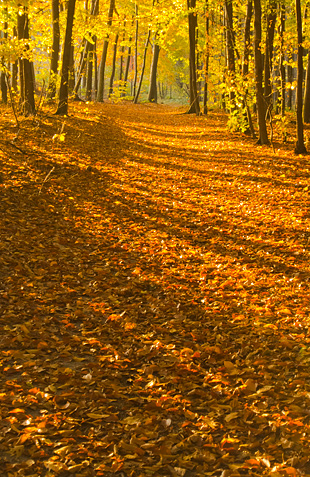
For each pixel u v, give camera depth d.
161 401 3.64
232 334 4.86
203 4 19.72
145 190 10.70
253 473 2.89
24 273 5.99
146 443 3.18
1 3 10.87
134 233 8.09
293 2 17.47
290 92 25.34
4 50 10.32
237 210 9.39
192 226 8.54
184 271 6.54
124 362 4.29
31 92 15.65
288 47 15.78
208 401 3.70
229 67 17.30
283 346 4.51
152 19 17.52
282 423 3.36
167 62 42.66
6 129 13.62
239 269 6.62
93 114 21.19
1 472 2.84
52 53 19.08
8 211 8.02
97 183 10.81
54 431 3.27
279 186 10.88
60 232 7.73
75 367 4.18
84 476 2.87
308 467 2.93
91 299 5.66
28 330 4.63
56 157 12.09
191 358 4.33
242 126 17.70
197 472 2.96
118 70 56.75
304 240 7.55
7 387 3.71
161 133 19.27
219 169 12.84
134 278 6.25
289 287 5.92
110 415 3.48
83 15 20.67
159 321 5.12
